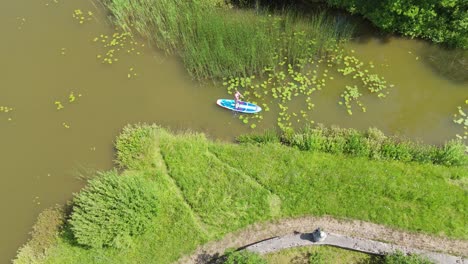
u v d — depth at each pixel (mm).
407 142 14891
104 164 15273
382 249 12531
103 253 13055
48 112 16750
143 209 13234
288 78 16891
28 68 18156
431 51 17391
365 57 17406
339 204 13445
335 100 16203
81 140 15914
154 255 12984
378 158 14375
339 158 14492
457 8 16125
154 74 17594
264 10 18859
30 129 16359
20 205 14562
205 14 18125
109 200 12883
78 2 20406
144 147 15164
